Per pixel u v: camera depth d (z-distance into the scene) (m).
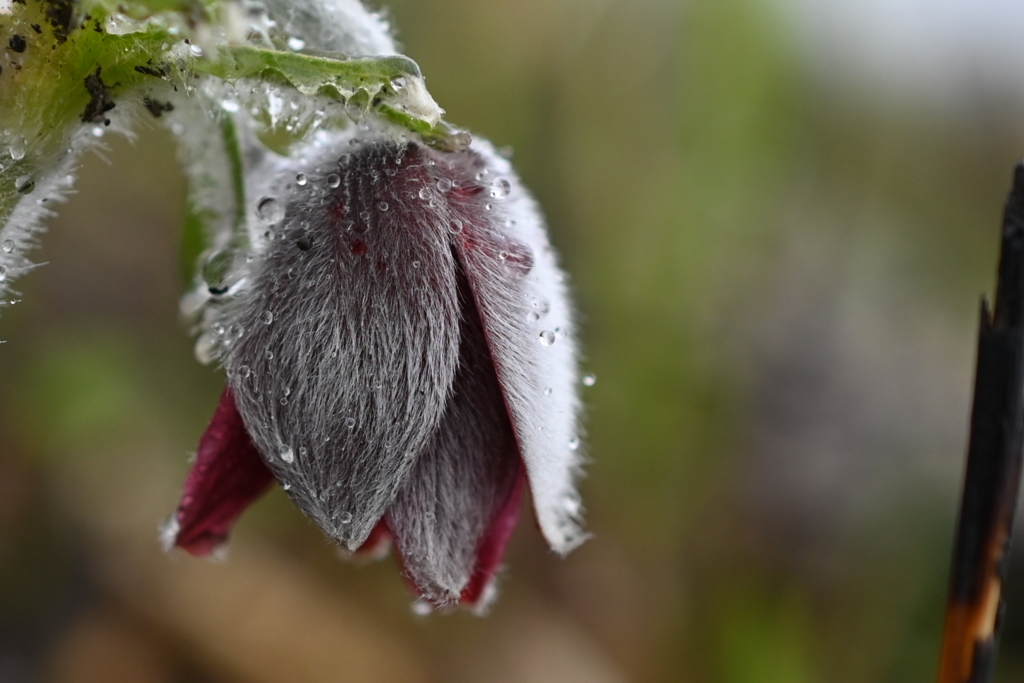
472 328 0.17
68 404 0.28
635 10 0.32
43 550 0.27
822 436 0.34
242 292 0.17
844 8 0.36
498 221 0.17
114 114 0.17
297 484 0.17
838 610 0.30
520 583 0.29
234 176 0.18
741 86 0.32
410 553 0.17
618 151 0.32
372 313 0.17
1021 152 0.41
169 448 0.29
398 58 0.17
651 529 0.29
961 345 0.40
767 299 0.35
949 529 0.32
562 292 0.18
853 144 0.39
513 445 0.17
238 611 0.27
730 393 0.32
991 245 0.41
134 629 0.26
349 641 0.27
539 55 0.32
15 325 0.28
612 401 0.30
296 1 0.18
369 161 0.17
